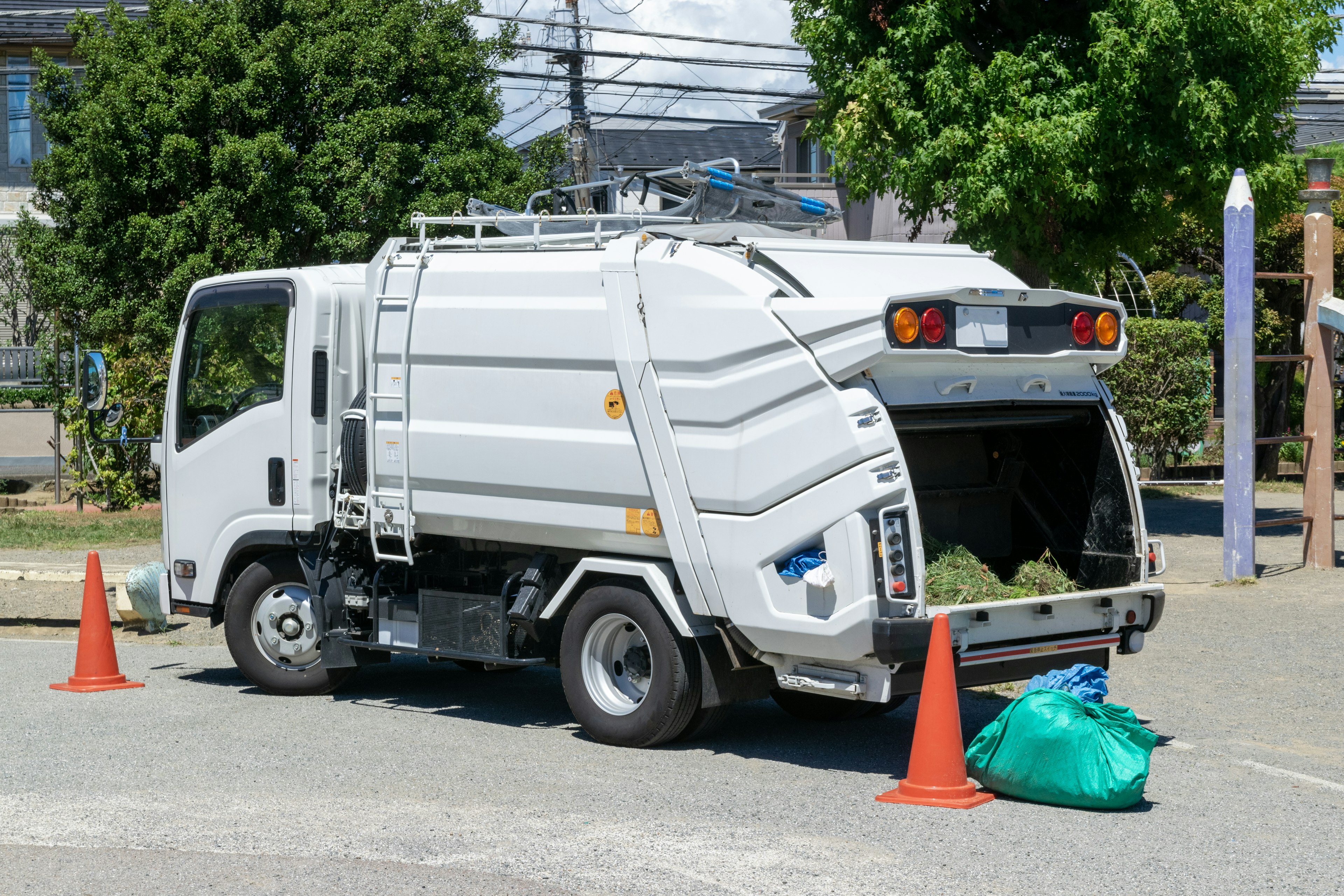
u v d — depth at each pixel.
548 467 7.87
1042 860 5.59
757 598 7.05
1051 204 16.45
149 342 20.05
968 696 9.08
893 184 16.66
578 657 7.90
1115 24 15.74
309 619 9.37
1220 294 24.47
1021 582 7.49
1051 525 8.12
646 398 7.40
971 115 15.91
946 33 16.02
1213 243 24.53
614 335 7.52
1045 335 7.38
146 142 20.00
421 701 9.35
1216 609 12.20
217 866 5.54
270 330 9.45
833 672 7.02
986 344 7.06
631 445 7.50
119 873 5.46
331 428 9.28
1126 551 7.74
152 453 10.17
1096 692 6.77
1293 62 16.23
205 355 9.80
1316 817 6.29
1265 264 24.59
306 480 9.20
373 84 20.44
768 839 5.89
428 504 8.49
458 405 8.30
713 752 7.62
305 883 5.33
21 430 25.78
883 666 6.81
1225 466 13.67
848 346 6.69
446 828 6.07
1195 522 19.16
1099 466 7.87
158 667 10.80
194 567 9.88
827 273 7.29
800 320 6.84
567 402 7.79
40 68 24.52
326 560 9.23
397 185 20.44
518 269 8.04
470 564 8.79
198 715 8.76
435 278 8.45
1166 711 8.62
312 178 20.03
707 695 7.52
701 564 7.25
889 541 6.64
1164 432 22.98
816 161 33.94
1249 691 9.16
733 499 7.10
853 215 30.95
